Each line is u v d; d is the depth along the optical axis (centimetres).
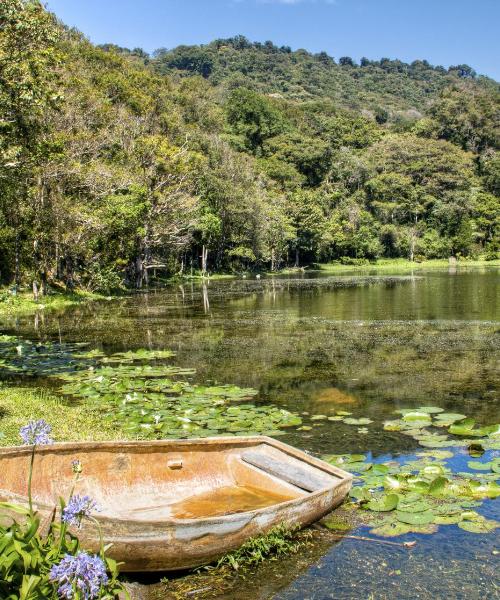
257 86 19012
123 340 1830
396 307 2753
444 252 9475
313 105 14238
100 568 332
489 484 661
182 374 1318
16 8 1730
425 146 10706
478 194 10131
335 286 4400
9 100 1769
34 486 549
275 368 1376
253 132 10762
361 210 9188
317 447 814
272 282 5091
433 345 1666
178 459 637
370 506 616
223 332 1983
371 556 525
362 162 10188
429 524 580
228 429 891
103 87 5725
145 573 500
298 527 558
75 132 3578
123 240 4075
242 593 475
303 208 7781
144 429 883
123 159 4547
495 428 859
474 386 1174
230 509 592
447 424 909
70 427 866
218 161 6662
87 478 588
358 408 1024
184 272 6097
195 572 509
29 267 3309
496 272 6291
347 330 1998
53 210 3172
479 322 2166
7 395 1046
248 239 6619
